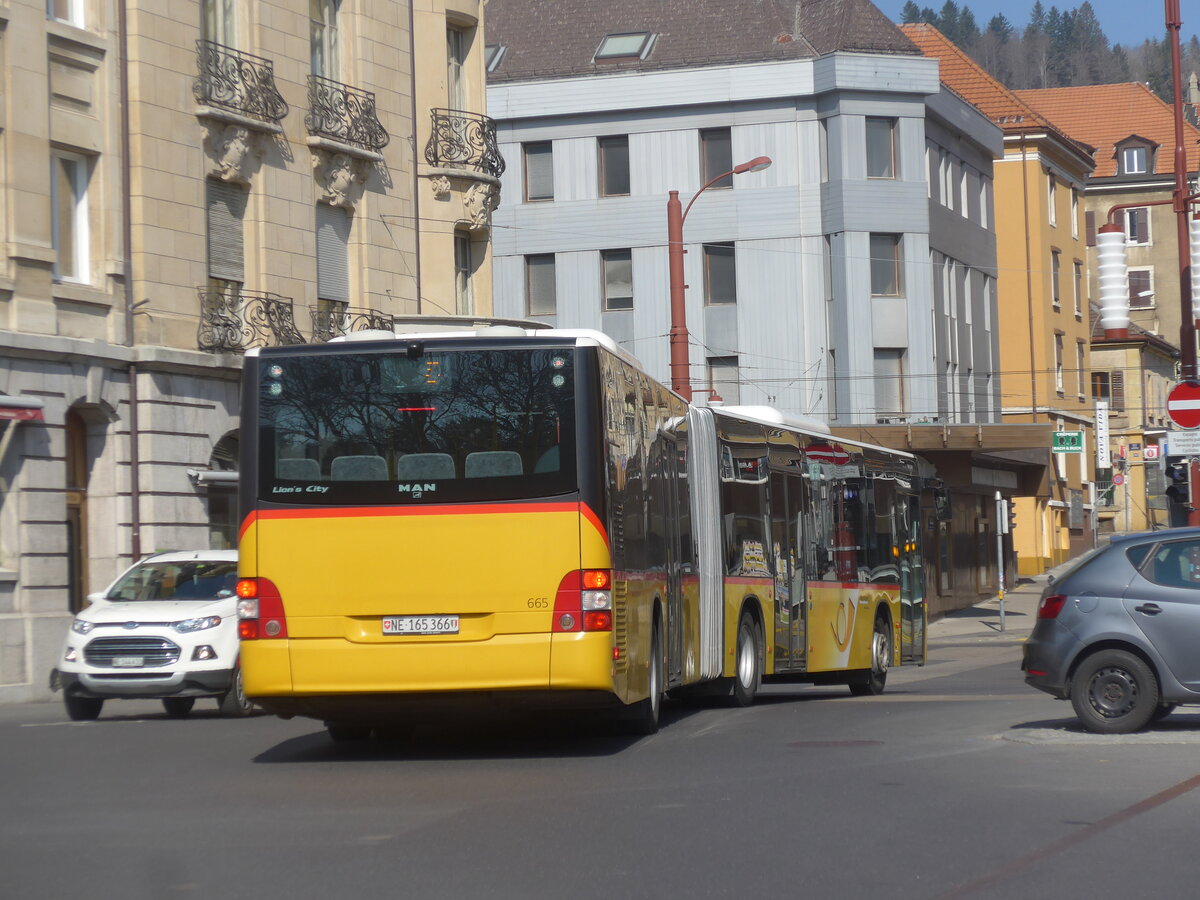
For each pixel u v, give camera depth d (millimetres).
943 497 31172
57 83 27750
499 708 14312
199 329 30438
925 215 56438
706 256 57562
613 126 58000
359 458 14328
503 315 58844
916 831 9969
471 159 38594
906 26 76812
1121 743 14422
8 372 26188
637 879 8539
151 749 15625
